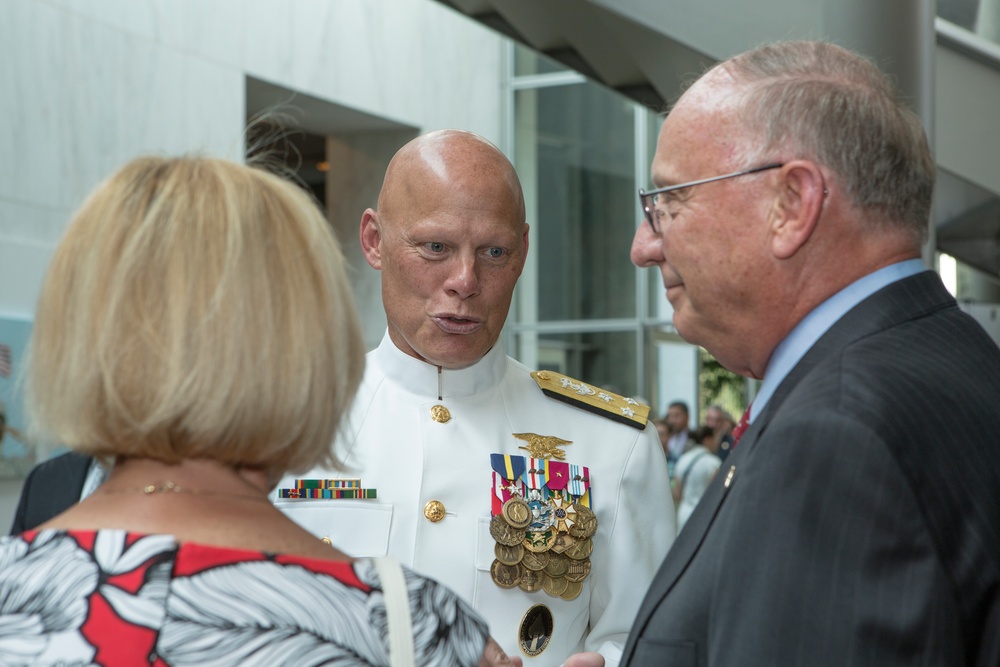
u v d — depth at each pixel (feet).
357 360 2.98
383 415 5.53
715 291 3.68
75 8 19.81
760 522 3.08
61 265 2.74
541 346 35.70
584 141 35.06
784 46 3.75
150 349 2.61
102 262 2.68
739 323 3.71
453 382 5.56
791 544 3.01
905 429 3.06
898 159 3.50
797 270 3.55
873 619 2.88
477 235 5.09
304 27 26.03
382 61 28.68
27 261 18.37
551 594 5.29
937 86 13.25
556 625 5.32
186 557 2.53
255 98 26.08
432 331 5.26
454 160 5.12
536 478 5.44
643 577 5.49
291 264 2.78
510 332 35.94
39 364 2.72
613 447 5.66
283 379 2.71
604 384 35.01
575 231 35.29
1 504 17.53
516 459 5.46
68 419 2.67
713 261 3.65
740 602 3.06
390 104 28.99
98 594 2.45
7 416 17.48
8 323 17.67
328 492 5.31
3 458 17.39
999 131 13.12
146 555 2.51
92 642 2.40
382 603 2.67
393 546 5.26
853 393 3.12
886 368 3.19
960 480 3.08
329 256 2.88
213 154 3.05
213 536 2.64
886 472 2.97
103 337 2.61
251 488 2.81
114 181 2.81
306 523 5.29
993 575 3.04
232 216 2.73
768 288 3.59
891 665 2.87
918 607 2.87
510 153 34.96
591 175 35.06
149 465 2.73
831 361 3.30
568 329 35.37
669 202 3.77
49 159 19.08
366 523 5.27
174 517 2.65
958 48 13.17
